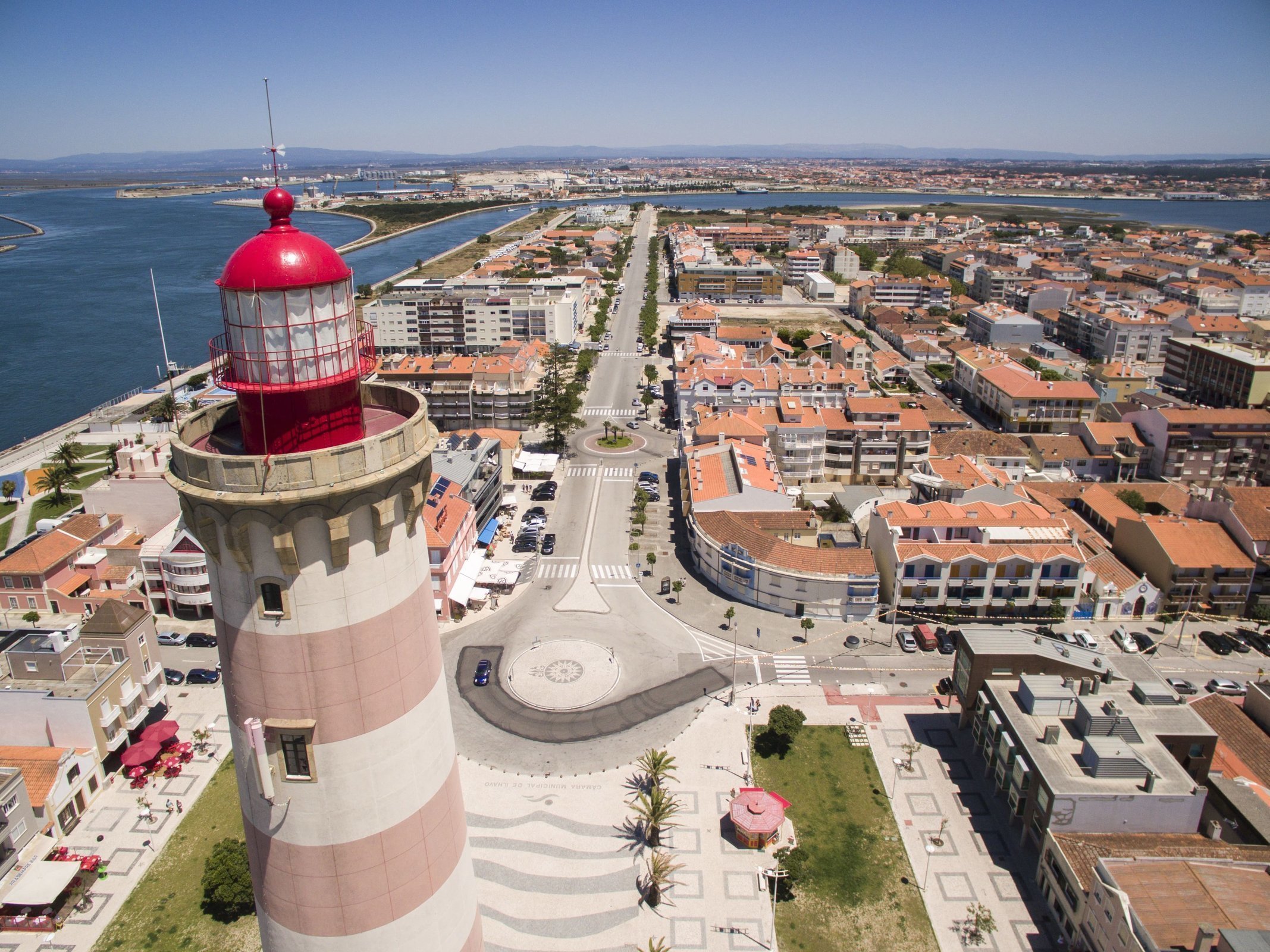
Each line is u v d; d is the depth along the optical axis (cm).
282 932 2994
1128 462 17288
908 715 10150
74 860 7662
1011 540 12400
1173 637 11862
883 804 8738
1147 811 7662
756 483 14200
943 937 7262
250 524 2411
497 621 12150
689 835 8281
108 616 9288
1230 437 17100
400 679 2778
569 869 7856
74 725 8612
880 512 13012
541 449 19012
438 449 14838
